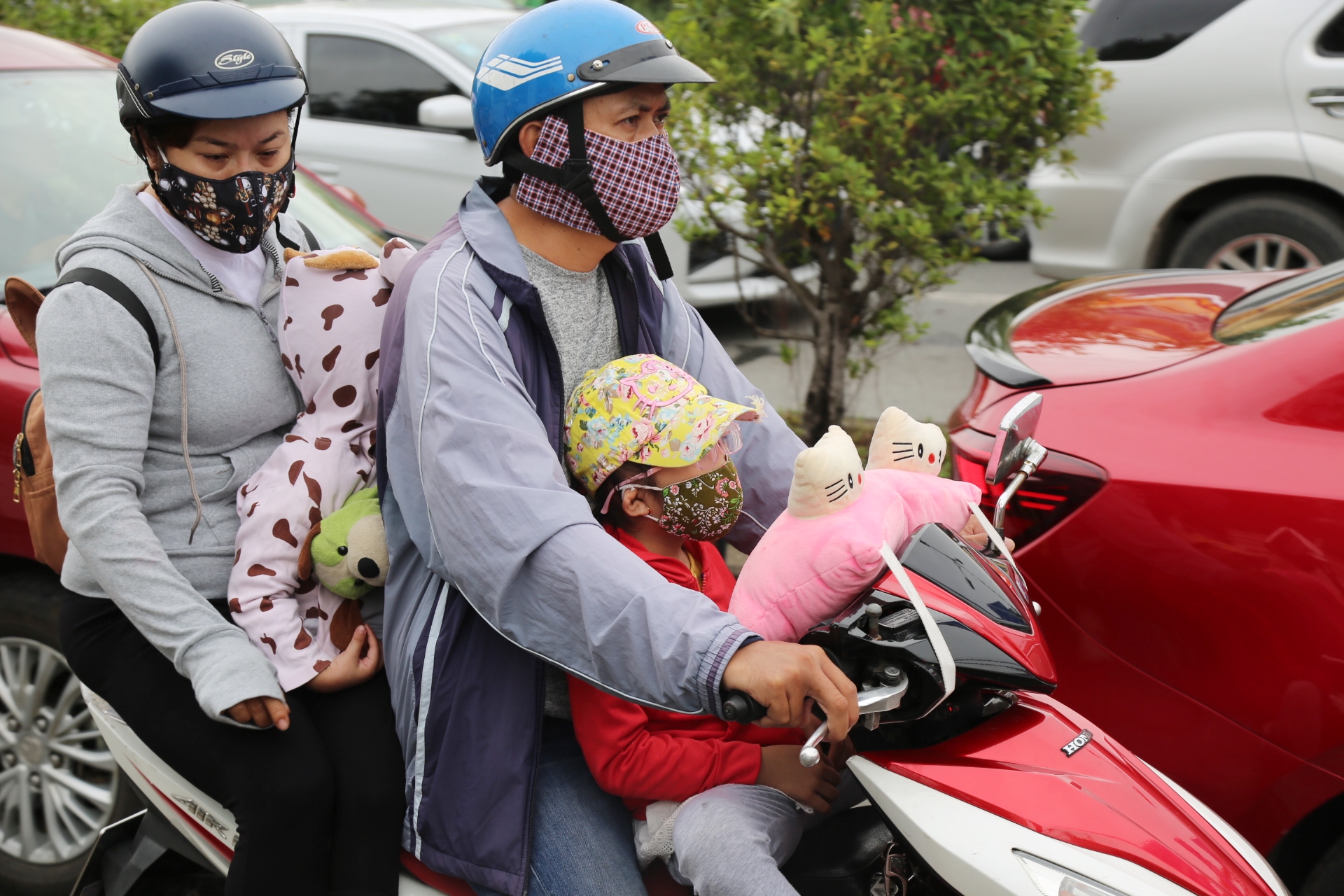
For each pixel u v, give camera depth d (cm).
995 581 166
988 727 170
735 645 146
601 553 155
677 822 168
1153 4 566
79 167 315
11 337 268
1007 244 884
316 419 190
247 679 167
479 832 167
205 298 187
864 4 432
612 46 169
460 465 161
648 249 206
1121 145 581
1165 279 327
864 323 504
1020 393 264
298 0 818
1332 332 234
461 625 171
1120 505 232
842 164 441
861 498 166
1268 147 543
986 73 430
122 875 205
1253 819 226
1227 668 224
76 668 192
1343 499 214
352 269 192
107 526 170
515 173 182
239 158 179
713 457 172
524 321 177
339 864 172
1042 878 148
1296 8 535
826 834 184
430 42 666
